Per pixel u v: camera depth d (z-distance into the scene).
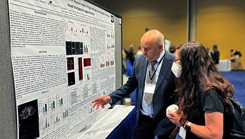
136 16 8.06
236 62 7.85
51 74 1.14
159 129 1.75
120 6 7.62
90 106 1.65
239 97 4.90
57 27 1.19
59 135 1.24
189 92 1.14
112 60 2.14
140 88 1.90
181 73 1.19
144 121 1.90
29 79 0.99
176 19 7.95
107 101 1.84
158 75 1.79
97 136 1.49
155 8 8.01
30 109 1.00
